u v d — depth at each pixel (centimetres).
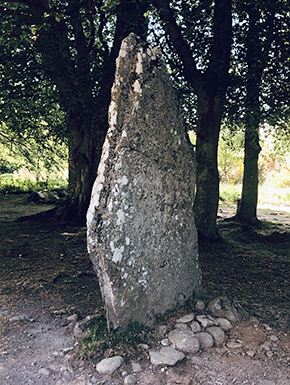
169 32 769
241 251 748
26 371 290
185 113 951
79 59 900
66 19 847
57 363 303
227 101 870
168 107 384
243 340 338
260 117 824
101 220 331
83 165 1000
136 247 350
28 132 1233
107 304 339
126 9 794
